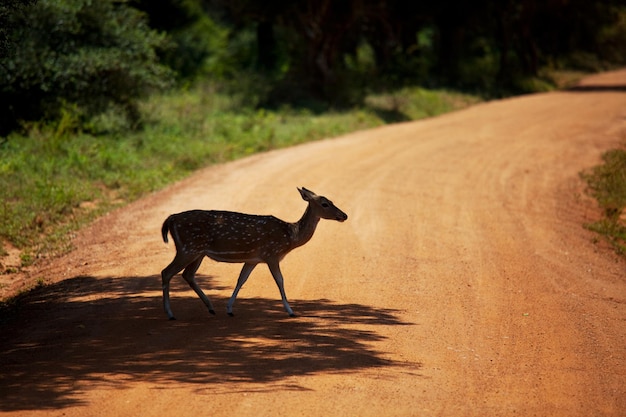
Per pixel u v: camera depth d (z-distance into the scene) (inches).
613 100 4109.3
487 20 5147.6
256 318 984.9
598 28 6919.3
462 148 2559.1
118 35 2404.0
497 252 1427.2
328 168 2097.7
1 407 673.6
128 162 1988.2
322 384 757.9
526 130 3019.2
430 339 946.7
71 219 1523.1
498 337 978.7
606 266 1423.5
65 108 2234.3
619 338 1011.3
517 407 742.5
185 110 2746.1
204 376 765.3
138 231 1434.5
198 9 4247.0
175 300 1056.8
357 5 3501.5
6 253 1301.7
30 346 864.3
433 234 1509.6
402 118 3489.2
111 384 737.6
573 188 2060.8
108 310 1006.4
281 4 3422.7
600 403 770.8
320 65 3506.4
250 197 1696.6
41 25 2190.0
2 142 1953.7
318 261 1290.6
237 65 4293.8
